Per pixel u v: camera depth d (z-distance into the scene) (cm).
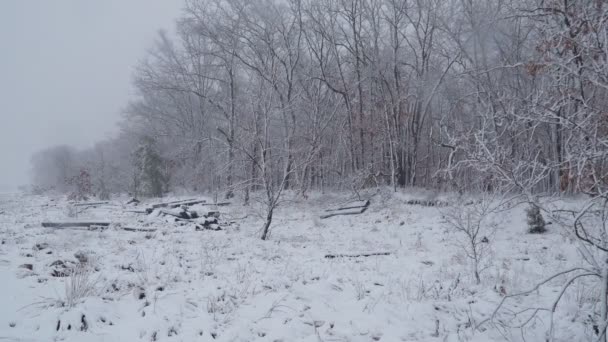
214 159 2342
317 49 3031
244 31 2886
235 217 1830
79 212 1725
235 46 2739
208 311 616
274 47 2878
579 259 1009
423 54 2702
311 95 2817
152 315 577
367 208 2098
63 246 978
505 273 918
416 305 692
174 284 723
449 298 745
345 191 2534
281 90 2758
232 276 803
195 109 3622
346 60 2991
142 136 2948
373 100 2808
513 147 926
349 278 841
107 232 1255
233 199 2325
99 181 2895
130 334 523
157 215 1634
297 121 2573
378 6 2833
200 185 2903
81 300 584
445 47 2753
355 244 1327
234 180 1958
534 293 795
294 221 1878
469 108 2656
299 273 855
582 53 613
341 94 2919
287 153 1500
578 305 728
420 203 1977
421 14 2714
